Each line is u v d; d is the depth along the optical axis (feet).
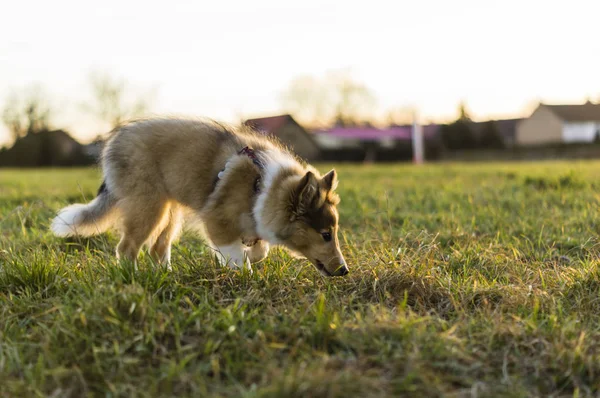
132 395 4.61
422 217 9.41
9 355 4.96
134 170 6.68
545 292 6.07
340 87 68.54
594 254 7.36
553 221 8.86
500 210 9.71
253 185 6.47
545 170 19.90
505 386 4.77
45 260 6.45
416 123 48.80
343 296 5.96
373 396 4.54
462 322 5.48
